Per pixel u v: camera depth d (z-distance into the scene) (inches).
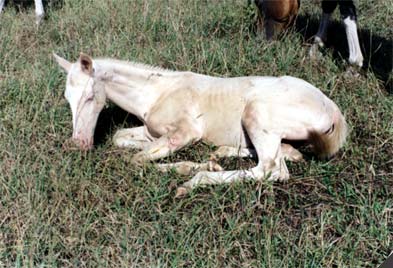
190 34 173.9
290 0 161.5
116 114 138.4
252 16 178.4
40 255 98.9
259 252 98.3
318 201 111.1
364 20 188.2
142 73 128.6
